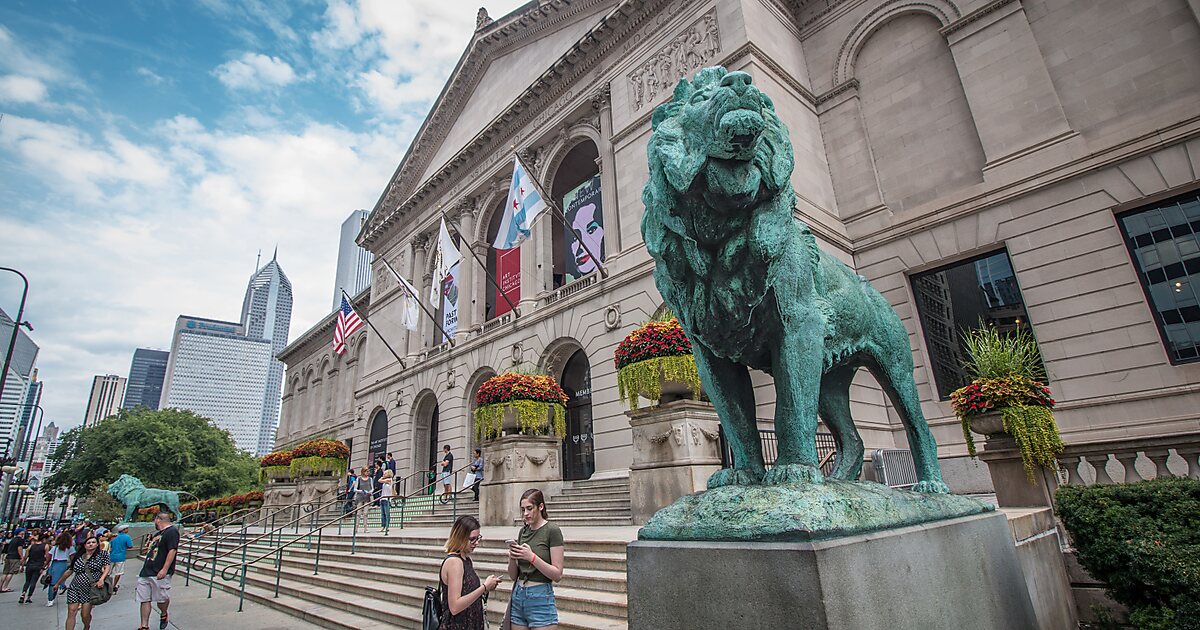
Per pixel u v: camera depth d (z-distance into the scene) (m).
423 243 32.91
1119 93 14.25
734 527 2.49
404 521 19.09
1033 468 7.27
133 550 27.45
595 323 19.69
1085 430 13.12
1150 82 13.88
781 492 2.59
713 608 2.40
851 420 4.07
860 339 3.88
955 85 17.14
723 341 3.15
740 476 3.20
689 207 2.83
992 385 7.84
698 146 2.65
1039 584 4.77
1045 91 15.18
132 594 14.80
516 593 5.08
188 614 10.80
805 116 19.02
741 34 18.09
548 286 23.52
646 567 2.72
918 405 4.13
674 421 10.34
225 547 20.20
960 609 2.86
